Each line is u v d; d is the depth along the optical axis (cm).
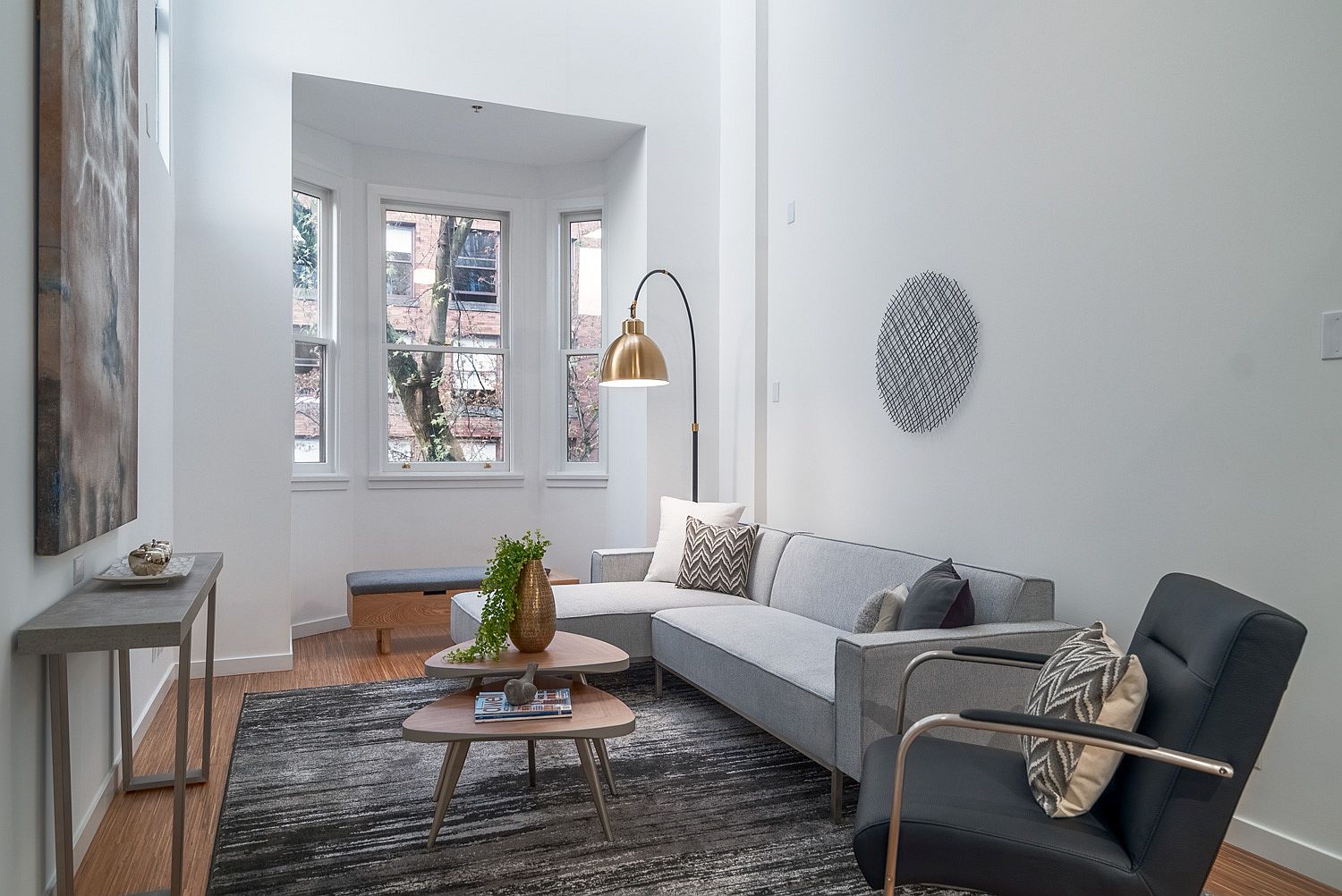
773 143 522
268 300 459
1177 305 282
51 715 212
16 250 188
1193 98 277
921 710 264
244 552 453
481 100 511
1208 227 273
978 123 367
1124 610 301
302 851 247
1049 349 331
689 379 564
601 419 616
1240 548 263
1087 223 315
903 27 412
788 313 505
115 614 205
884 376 421
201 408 444
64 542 207
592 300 625
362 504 582
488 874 234
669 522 481
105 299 248
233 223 450
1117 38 304
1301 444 246
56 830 203
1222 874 243
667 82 559
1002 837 173
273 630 459
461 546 609
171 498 429
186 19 443
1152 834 166
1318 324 242
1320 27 242
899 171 413
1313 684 243
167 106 418
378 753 329
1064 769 180
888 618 308
